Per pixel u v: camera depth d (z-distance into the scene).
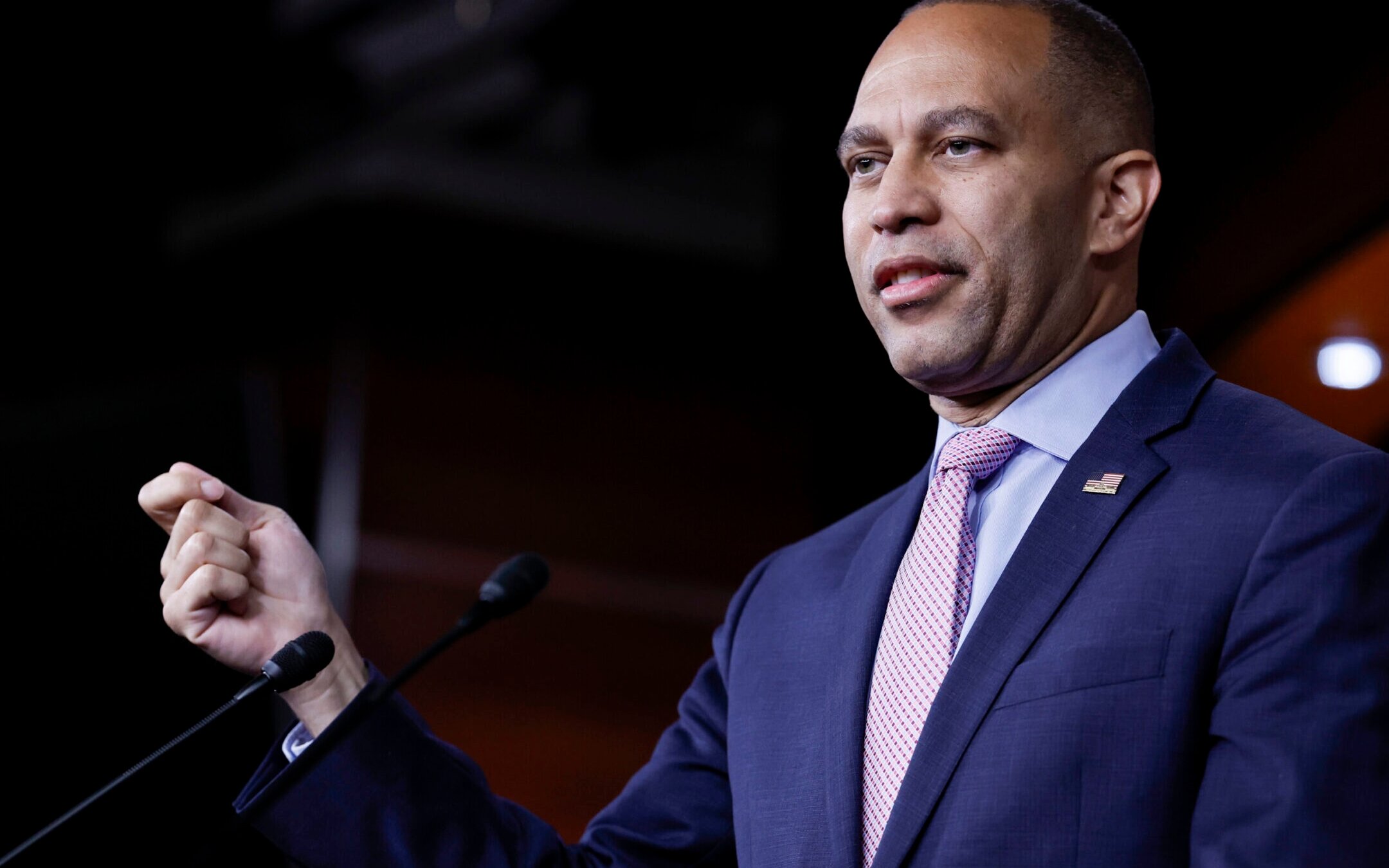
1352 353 9.31
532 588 3.85
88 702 7.33
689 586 14.28
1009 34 4.42
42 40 12.59
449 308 15.59
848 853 3.88
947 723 3.76
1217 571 3.64
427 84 14.77
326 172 15.30
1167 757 3.50
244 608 4.40
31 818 7.07
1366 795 3.29
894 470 12.41
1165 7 9.04
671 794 4.80
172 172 14.54
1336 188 8.90
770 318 15.63
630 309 15.79
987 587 4.06
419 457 14.57
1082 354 4.34
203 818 7.30
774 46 12.13
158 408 8.09
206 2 12.84
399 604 13.45
